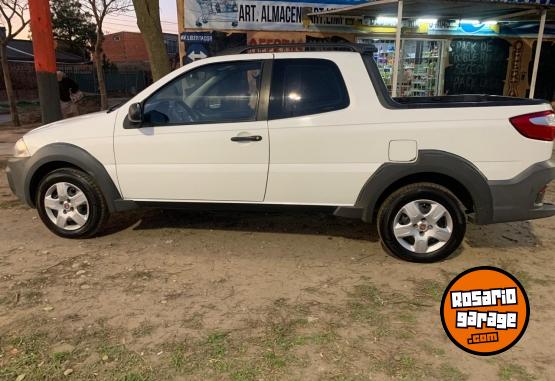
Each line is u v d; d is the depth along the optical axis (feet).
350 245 14.61
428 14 34.99
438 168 12.45
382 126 12.62
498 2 27.94
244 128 13.20
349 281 12.25
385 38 38.09
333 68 13.08
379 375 8.57
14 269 12.83
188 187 13.85
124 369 8.70
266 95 13.24
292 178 13.24
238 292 11.66
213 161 13.50
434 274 12.62
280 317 10.52
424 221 12.95
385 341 9.63
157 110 13.87
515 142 12.31
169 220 16.78
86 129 14.20
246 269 12.94
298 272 12.77
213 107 13.64
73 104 36.27
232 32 35.24
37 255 13.76
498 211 12.62
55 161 14.39
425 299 11.32
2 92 92.27
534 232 15.75
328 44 13.44
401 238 13.15
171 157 13.70
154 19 23.20
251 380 8.42
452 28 39.17
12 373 8.55
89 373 8.59
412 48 39.19
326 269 12.95
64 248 14.29
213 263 13.30
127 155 13.93
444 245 13.01
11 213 17.72
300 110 13.10
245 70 13.48
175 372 8.63
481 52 40.65
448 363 8.93
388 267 13.06
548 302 11.12
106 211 14.70
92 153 14.07
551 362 8.98
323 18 36.42
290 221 16.71
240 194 13.65
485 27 39.93
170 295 11.48
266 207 13.74
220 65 13.61
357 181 12.96
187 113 13.75
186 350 9.29
